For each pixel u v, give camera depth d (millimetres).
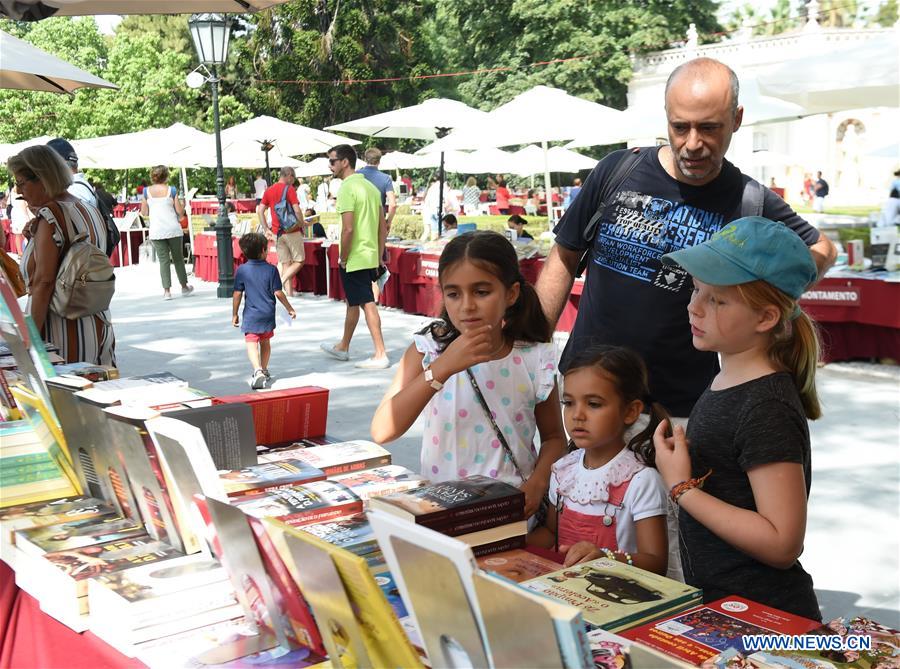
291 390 2924
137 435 1842
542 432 2588
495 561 1922
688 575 2139
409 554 1134
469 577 1056
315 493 2121
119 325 11406
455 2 47219
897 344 8039
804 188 34688
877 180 37312
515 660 1062
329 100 45594
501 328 2451
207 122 40688
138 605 1643
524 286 2463
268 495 2131
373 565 1810
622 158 2869
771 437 1837
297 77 45000
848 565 4121
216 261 16688
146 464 1869
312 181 41969
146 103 37469
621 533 2252
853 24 48844
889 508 4797
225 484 2184
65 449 2320
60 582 1810
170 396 2697
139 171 33375
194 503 1771
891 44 9062
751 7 54031
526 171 22734
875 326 8156
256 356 7734
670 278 2727
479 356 2195
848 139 37938
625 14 43500
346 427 6457
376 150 12180
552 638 997
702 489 1947
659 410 2340
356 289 8445
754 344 1923
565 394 2311
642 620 1636
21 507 2256
